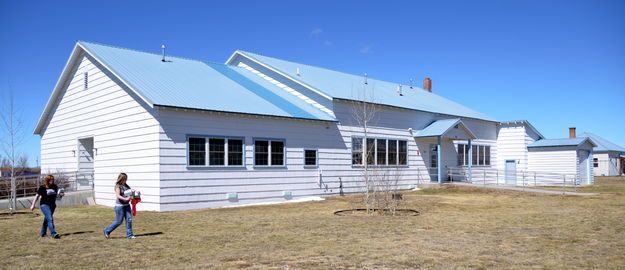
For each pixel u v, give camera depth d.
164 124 18.34
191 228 13.24
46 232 12.33
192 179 19.02
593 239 10.92
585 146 36.28
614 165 60.22
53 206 11.88
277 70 27.34
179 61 25.59
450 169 32.25
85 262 8.80
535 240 10.79
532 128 37.44
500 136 37.75
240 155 20.72
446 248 9.80
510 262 8.49
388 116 28.23
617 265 8.27
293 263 8.48
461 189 28.16
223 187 19.98
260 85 26.42
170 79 21.69
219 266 8.32
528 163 37.09
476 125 35.41
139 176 19.14
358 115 25.47
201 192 19.25
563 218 14.98
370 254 9.21
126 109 20.16
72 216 16.59
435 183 29.50
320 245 10.28
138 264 8.60
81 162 24.14
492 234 11.71
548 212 16.77
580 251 9.50
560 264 8.34
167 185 18.25
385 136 27.88
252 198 21.00
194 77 23.42
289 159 22.67
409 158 29.52
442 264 8.34
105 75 21.84
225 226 13.60
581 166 36.00
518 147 36.81
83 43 23.11
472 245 10.15
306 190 23.34
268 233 12.16
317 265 8.30
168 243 10.77
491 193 26.08
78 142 24.14
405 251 9.49
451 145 33.00
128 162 19.86
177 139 18.69
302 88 26.25
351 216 15.74
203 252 9.64
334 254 9.24
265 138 21.69
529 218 14.99
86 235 12.02
